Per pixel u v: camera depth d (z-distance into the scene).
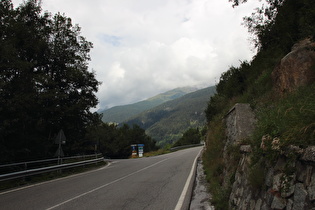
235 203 4.27
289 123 2.96
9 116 12.70
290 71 6.07
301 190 2.22
